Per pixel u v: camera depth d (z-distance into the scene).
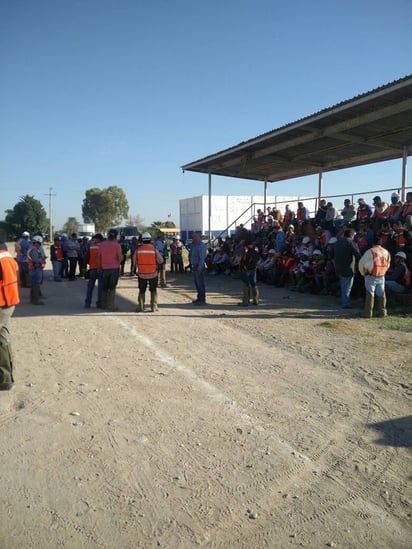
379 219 12.45
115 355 6.30
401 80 10.80
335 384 5.17
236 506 2.97
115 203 105.38
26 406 4.53
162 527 2.76
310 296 11.98
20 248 14.48
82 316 9.23
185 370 5.65
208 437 3.90
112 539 2.65
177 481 3.24
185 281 16.23
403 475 3.35
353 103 12.39
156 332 7.73
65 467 3.42
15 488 3.15
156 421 4.20
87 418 4.26
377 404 4.61
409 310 9.36
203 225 35.78
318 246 13.32
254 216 24.03
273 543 2.64
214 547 2.60
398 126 14.47
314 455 3.62
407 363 5.91
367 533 2.72
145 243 9.79
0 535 2.68
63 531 2.72
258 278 15.28
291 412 4.41
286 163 20.84
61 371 5.59
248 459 3.55
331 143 17.09
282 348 6.68
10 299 4.79
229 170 23.05
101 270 9.79
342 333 7.54
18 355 6.28
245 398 4.76
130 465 3.45
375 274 8.53
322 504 3.00
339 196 17.17
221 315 9.30
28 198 73.94
